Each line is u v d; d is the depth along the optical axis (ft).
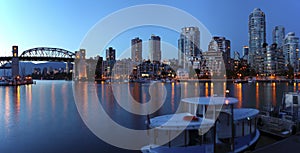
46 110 107.34
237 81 444.14
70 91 233.35
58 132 63.31
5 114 97.14
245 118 40.11
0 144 52.49
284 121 49.96
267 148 25.71
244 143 39.99
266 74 619.26
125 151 45.98
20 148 49.70
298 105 61.67
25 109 111.55
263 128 51.21
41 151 47.67
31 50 540.11
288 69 606.96
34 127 70.64
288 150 24.90
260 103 128.77
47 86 342.23
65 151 47.21
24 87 315.58
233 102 35.55
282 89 263.49
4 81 363.15
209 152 34.63
